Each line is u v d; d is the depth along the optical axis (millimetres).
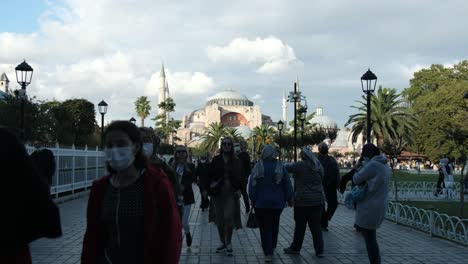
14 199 2926
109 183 3600
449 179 23031
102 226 3533
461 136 22016
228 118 175500
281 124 43625
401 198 22500
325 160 12086
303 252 9312
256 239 10945
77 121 49719
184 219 9719
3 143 2992
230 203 9078
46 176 10938
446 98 57938
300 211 8922
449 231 10648
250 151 103625
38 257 8594
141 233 3398
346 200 7223
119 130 3479
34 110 28266
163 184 3508
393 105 40594
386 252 9273
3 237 2889
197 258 8766
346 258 8750
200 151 105500
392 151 28797
